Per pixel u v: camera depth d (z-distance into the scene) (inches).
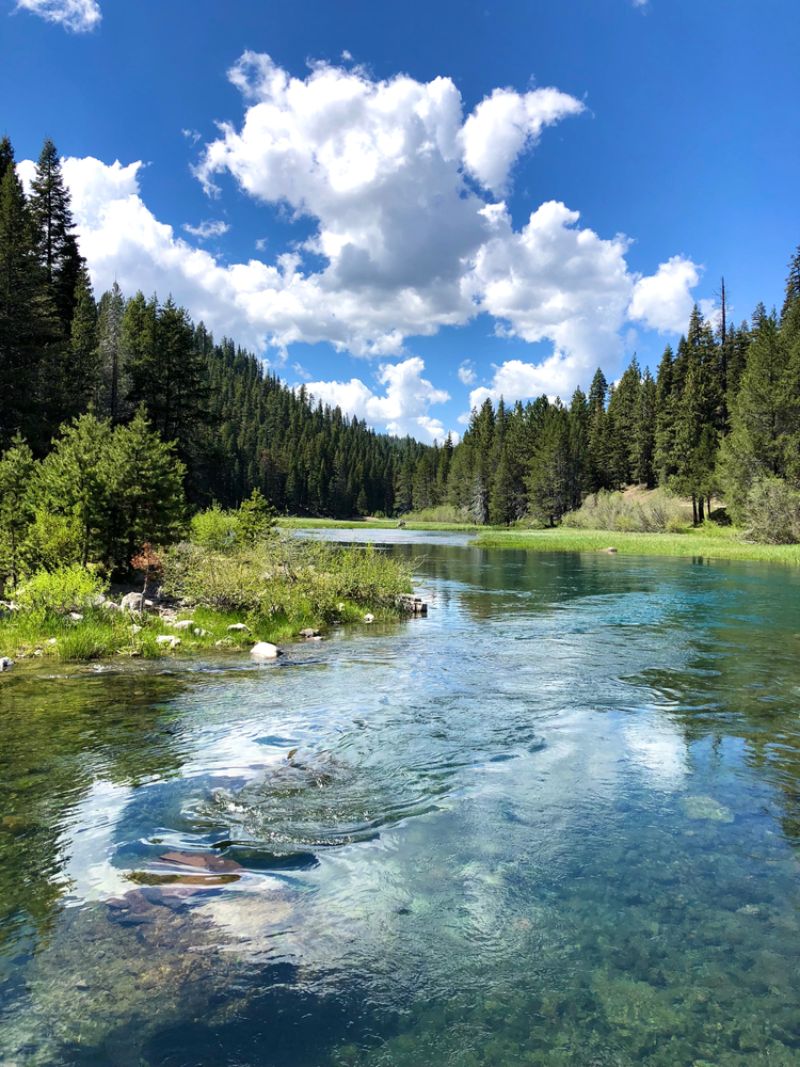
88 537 671.1
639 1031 116.6
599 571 1175.6
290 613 584.1
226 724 292.2
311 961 133.9
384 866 172.2
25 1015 116.2
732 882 166.9
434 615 664.4
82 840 181.5
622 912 153.5
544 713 315.9
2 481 645.9
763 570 1193.4
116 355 1798.7
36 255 1355.8
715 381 3051.2
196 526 890.7
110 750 255.4
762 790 225.5
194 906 151.3
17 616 490.9
